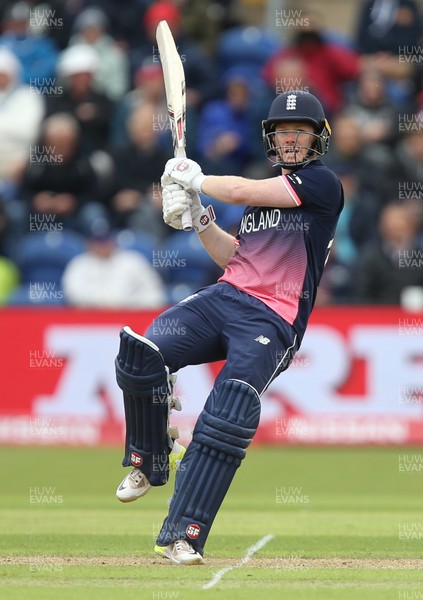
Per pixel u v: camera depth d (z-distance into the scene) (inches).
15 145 1946.4
